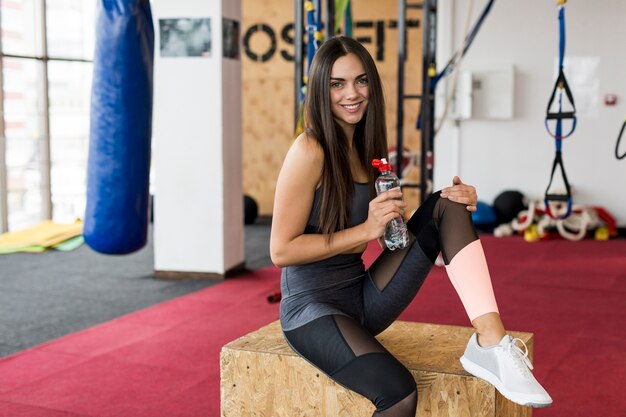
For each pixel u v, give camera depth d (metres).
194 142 6.29
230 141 6.42
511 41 8.95
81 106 9.23
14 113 8.47
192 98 6.24
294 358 2.47
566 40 8.75
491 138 9.12
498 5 8.92
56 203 9.09
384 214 2.24
